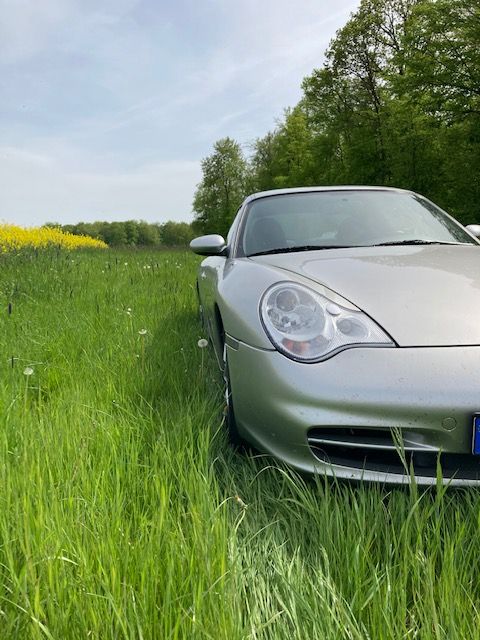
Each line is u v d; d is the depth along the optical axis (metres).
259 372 1.60
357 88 28.30
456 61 17.62
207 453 1.56
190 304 4.74
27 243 14.20
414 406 1.39
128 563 1.04
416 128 22.00
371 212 2.70
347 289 1.75
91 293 5.00
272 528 1.33
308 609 0.97
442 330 1.52
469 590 1.05
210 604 0.94
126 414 1.97
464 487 1.38
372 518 1.30
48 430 1.70
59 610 0.91
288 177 39.16
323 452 1.52
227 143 63.44
